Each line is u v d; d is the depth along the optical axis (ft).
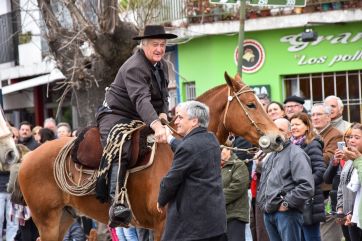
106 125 32.63
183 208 27.94
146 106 31.04
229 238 36.78
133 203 32.32
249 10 70.44
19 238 49.65
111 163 31.71
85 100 53.98
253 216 42.32
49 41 54.13
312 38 66.54
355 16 65.62
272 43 71.10
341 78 68.54
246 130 32.76
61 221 35.94
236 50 72.64
